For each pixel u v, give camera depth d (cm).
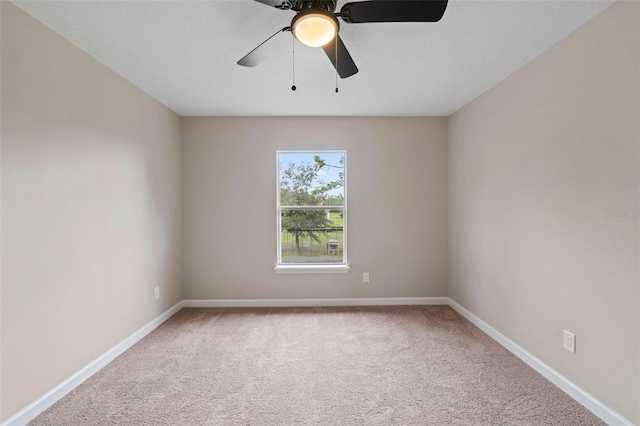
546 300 214
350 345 265
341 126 369
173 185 346
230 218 369
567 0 162
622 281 162
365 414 177
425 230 374
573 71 190
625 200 160
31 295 176
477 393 197
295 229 379
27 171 175
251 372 223
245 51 217
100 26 186
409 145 371
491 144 279
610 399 168
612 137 166
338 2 165
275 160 368
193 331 296
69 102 203
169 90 286
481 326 298
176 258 353
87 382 210
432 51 217
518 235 244
